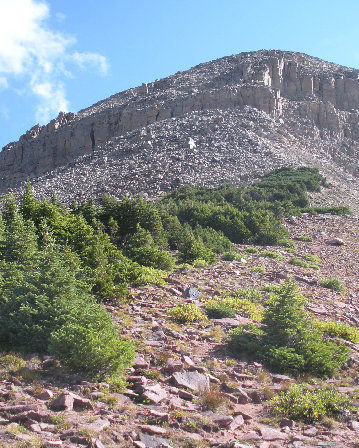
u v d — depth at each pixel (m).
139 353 14.41
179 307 19.09
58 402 10.74
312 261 34.28
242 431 10.95
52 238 23.41
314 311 21.81
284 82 100.25
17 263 19.70
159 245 32.81
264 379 14.02
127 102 109.50
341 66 123.00
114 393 11.94
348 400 12.65
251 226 40.56
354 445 10.47
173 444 9.98
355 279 30.83
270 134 80.56
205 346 16.14
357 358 16.58
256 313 19.95
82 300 15.51
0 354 13.41
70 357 12.68
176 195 55.12
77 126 105.56
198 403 12.00
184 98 94.38
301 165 70.00
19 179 102.38
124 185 64.50
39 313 14.41
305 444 10.47
